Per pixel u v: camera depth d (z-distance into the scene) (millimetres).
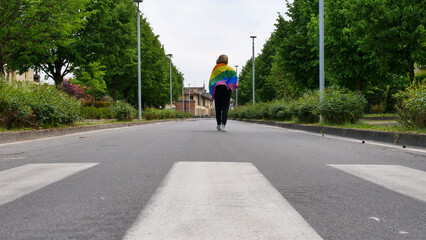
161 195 2703
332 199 2656
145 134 10352
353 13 13617
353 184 3223
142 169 3980
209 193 2773
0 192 2838
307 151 5969
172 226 1971
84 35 23328
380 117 18719
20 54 20016
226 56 11820
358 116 11672
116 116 20812
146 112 28578
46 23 17125
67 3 17031
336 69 19859
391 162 4699
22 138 8398
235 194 2744
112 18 24766
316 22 19672
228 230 1906
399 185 3182
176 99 67250
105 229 1931
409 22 12227
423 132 6910
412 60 13141
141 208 2363
